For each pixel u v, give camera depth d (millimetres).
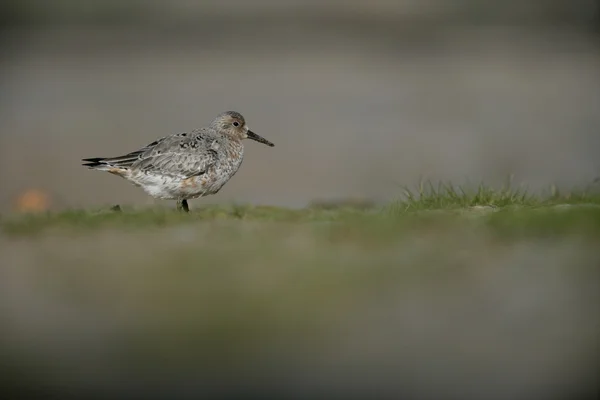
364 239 12055
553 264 10672
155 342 8266
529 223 12633
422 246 11727
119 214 14719
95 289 9977
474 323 8703
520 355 7918
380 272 10383
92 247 12164
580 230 12320
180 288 9898
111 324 8750
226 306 9164
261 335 8398
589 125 38188
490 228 12609
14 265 11258
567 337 8320
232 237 12594
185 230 13352
